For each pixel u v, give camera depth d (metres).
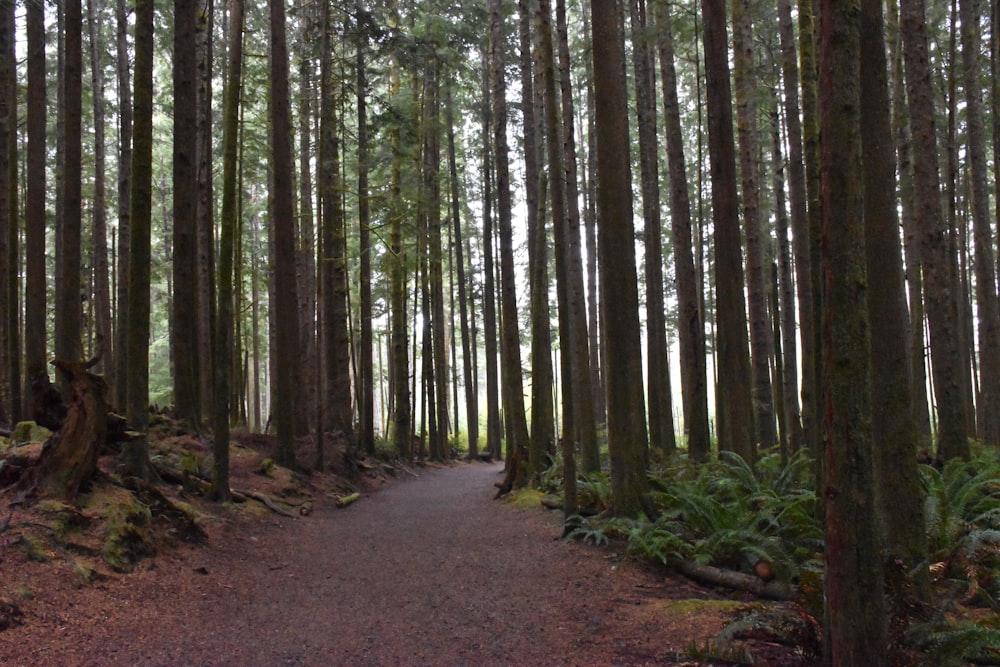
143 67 8.34
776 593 6.43
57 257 17.28
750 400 10.10
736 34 13.05
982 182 14.73
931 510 7.01
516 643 5.40
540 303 13.84
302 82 20.00
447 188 28.28
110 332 18.31
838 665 4.02
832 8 4.03
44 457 6.98
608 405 9.23
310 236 21.05
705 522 7.84
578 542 8.82
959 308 18.42
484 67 24.55
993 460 9.96
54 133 20.72
